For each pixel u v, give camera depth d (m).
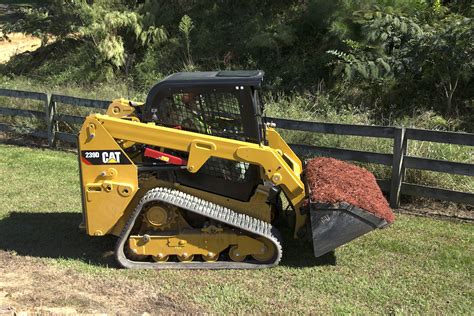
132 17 14.57
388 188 7.11
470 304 4.45
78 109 10.69
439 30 10.26
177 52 14.22
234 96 4.94
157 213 4.98
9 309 4.14
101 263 5.15
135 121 5.20
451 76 10.12
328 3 12.34
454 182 7.09
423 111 10.05
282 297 4.50
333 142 8.09
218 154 4.91
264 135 5.30
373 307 4.38
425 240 5.82
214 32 14.41
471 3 11.52
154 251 4.97
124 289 4.61
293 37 12.66
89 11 15.19
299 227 5.26
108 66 14.40
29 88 13.23
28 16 16.95
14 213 6.55
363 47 10.97
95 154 4.98
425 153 7.50
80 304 4.33
